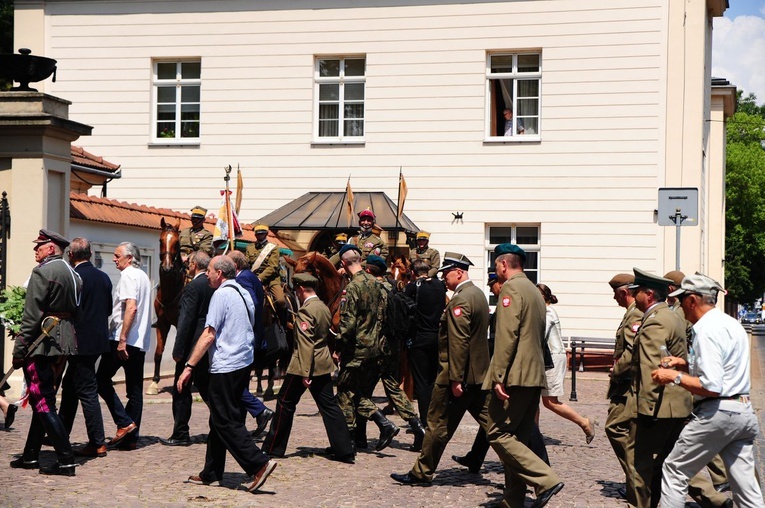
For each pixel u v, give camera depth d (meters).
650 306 7.95
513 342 7.94
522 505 8.06
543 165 23.77
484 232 24.09
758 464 10.60
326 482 9.17
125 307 10.42
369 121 24.62
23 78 13.95
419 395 11.13
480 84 24.12
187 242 15.91
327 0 24.80
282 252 16.72
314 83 25.02
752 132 61.19
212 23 25.30
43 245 9.24
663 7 23.23
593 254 23.47
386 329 10.90
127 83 25.61
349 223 20.56
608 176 23.47
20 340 8.87
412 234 23.36
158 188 25.48
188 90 25.70
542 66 23.86
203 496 8.34
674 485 7.05
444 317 9.05
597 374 22.33
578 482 9.51
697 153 23.14
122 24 25.64
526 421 8.12
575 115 23.66
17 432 11.15
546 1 23.80
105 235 16.41
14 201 13.73
